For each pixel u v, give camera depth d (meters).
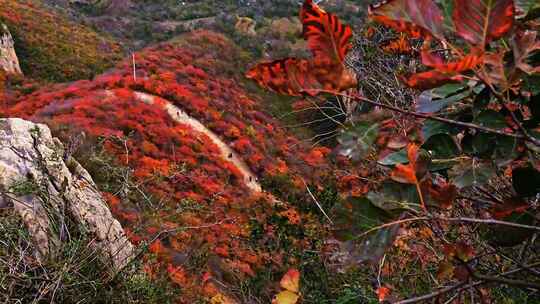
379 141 0.68
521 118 0.60
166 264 4.70
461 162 0.63
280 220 3.63
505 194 0.82
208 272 5.25
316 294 2.39
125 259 3.39
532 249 0.83
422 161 0.57
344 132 0.61
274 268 3.53
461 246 0.56
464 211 0.99
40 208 3.27
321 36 0.47
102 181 5.79
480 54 0.44
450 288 0.55
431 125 0.67
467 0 0.43
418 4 0.44
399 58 1.52
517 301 1.16
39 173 3.74
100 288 2.80
